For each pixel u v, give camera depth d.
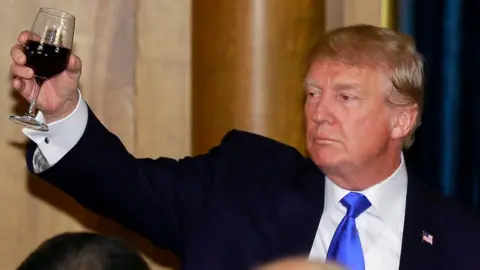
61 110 5.25
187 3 7.58
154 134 7.52
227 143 6.12
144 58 7.50
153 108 7.52
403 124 5.66
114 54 7.44
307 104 5.63
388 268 5.52
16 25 7.20
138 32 7.48
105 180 5.36
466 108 7.37
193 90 7.48
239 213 5.67
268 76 7.24
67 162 5.26
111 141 5.43
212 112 7.31
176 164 5.82
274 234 5.61
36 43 5.06
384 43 5.58
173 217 5.62
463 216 5.64
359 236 5.60
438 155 7.42
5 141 7.20
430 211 5.64
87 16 7.37
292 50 7.27
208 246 5.58
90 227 7.44
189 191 5.70
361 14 7.77
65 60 5.11
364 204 5.61
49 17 5.17
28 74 5.00
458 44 7.37
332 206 5.66
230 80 7.27
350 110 5.48
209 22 7.31
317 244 5.61
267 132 7.25
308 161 5.98
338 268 2.95
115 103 7.45
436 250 5.49
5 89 7.18
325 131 5.48
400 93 5.57
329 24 7.76
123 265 3.26
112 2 7.43
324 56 5.58
